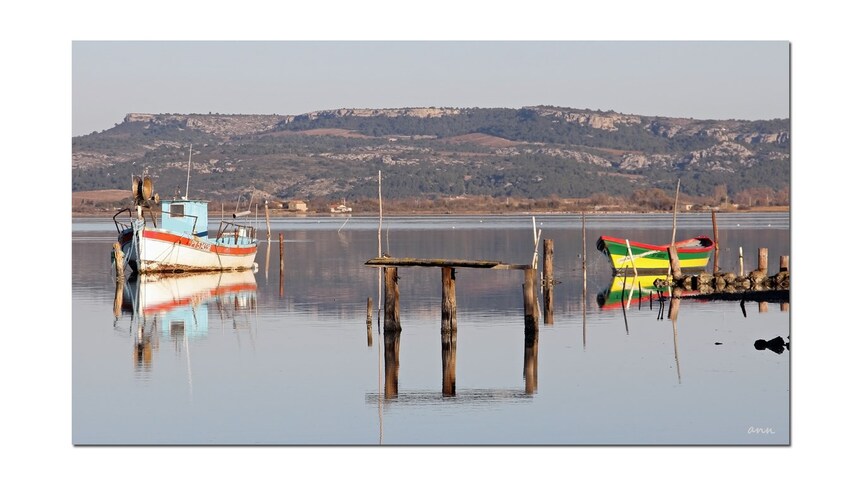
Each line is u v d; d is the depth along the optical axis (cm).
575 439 2680
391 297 4106
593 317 4691
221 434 2747
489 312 4838
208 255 6825
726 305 5041
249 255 7319
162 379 3375
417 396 3117
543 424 2816
